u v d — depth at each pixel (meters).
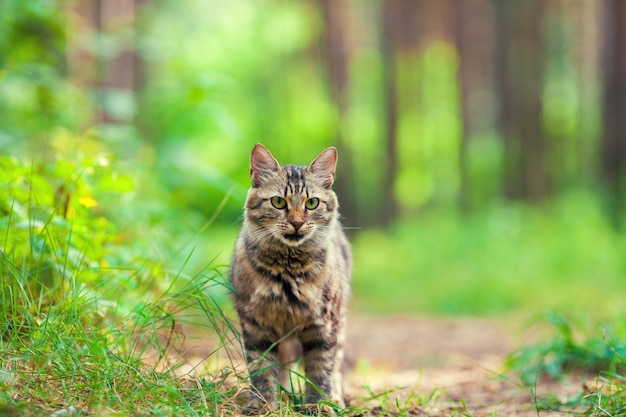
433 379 7.20
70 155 7.86
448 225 22.27
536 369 6.66
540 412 5.41
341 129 26.03
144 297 6.02
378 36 33.28
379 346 9.80
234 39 29.86
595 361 6.55
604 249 15.98
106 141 9.09
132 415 3.98
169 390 4.29
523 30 25.11
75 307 4.77
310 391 5.34
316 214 5.33
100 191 6.50
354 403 5.71
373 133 34.47
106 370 4.36
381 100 30.27
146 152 9.78
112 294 5.57
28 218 5.38
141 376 4.42
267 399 5.05
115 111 9.99
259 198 5.29
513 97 25.67
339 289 5.54
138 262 6.38
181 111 10.14
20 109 8.91
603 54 20.00
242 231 5.50
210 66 28.02
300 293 5.12
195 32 28.92
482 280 14.98
